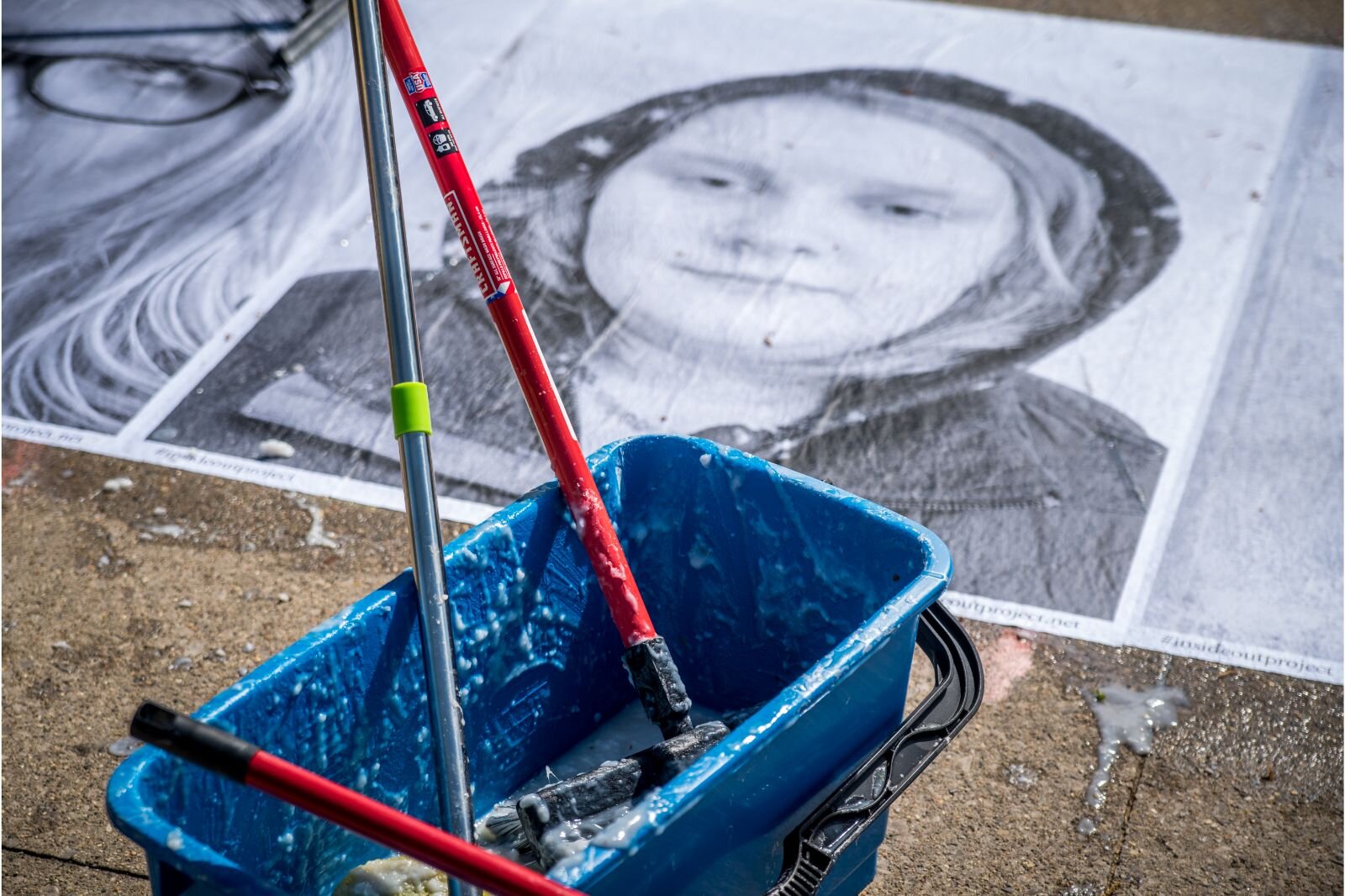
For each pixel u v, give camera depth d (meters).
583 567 1.80
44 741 2.19
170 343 3.24
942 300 3.31
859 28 4.49
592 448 2.85
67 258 3.54
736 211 3.63
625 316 3.26
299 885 1.55
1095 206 3.63
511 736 1.81
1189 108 4.02
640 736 1.94
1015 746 2.16
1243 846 1.99
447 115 4.07
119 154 3.95
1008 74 4.21
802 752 1.44
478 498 2.76
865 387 3.03
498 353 3.16
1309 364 3.07
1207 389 3.00
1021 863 1.96
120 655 2.37
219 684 2.30
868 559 1.68
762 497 1.76
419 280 3.41
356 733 1.55
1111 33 4.42
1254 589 2.49
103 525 2.68
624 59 4.34
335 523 2.70
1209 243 3.47
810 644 1.83
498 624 1.70
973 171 3.78
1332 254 3.43
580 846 1.46
